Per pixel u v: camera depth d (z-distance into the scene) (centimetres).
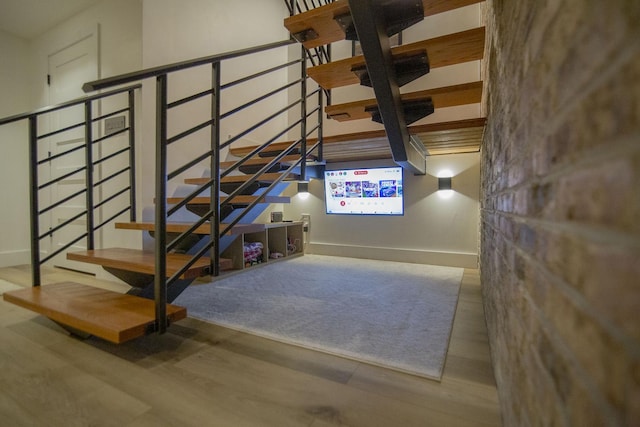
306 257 404
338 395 108
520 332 68
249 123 369
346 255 406
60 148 310
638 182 25
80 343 147
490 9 148
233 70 346
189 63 146
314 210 429
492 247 141
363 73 191
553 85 46
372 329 166
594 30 33
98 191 274
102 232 273
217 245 166
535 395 54
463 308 202
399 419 96
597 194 32
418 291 242
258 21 380
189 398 106
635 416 25
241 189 185
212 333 161
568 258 39
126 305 152
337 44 409
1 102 328
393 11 150
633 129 26
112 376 120
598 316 31
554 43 46
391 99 169
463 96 190
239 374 122
